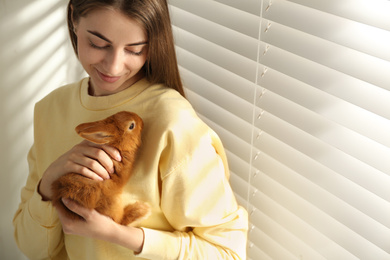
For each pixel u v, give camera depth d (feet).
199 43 4.71
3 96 5.28
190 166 3.67
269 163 4.31
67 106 4.22
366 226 3.63
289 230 4.31
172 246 3.77
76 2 3.48
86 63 3.57
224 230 3.90
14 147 5.54
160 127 3.65
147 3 3.36
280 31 3.87
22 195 4.53
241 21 4.15
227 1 4.19
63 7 5.35
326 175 3.84
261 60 4.04
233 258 3.92
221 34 4.40
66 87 4.31
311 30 3.59
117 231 3.59
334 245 3.97
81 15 3.40
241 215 4.01
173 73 3.88
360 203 3.61
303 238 4.20
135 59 3.55
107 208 3.50
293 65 3.83
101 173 3.44
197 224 3.83
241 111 4.41
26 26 5.15
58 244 4.31
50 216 3.95
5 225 5.85
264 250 4.63
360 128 3.48
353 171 3.60
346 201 3.70
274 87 4.01
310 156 3.87
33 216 4.01
